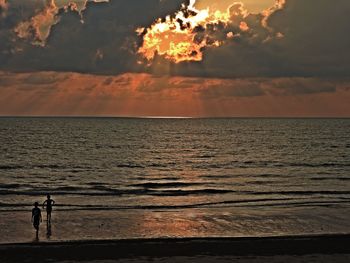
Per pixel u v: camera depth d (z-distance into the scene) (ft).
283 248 83.41
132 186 163.12
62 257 77.71
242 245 85.05
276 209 118.52
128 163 244.63
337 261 76.89
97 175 196.44
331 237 90.07
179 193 146.00
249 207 121.39
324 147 359.25
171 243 85.92
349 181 177.17
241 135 536.83
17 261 75.36
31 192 144.46
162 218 107.86
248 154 300.61
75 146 351.46
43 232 93.61
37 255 78.38
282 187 160.66
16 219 103.91
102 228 97.81
